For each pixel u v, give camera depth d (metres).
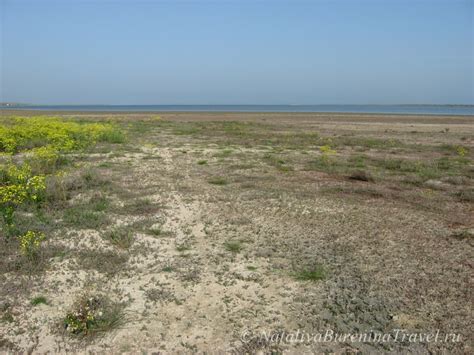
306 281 5.52
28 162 11.49
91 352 4.01
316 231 7.44
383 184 11.66
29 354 3.96
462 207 9.29
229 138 24.84
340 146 21.56
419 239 7.11
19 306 4.78
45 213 8.04
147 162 14.62
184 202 9.27
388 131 32.59
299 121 48.78
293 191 10.52
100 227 7.41
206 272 5.76
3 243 6.41
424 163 15.42
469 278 5.62
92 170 11.70
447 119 54.53
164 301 4.96
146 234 7.18
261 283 5.44
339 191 10.64
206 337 4.28
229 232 7.36
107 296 4.97
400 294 5.18
